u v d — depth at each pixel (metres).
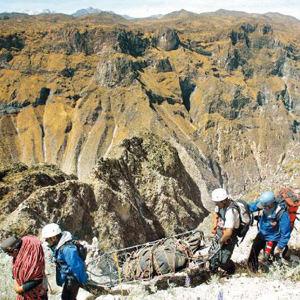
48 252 14.02
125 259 10.04
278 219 9.35
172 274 9.34
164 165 47.16
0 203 33.00
